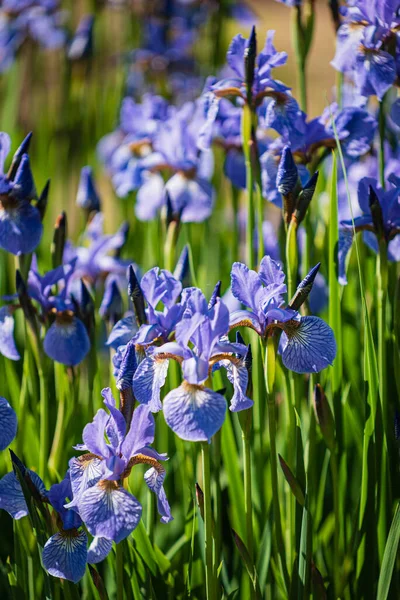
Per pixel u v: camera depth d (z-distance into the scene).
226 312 1.09
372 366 1.18
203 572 1.23
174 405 1.08
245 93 1.30
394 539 1.15
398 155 1.38
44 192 1.26
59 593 1.16
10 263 1.60
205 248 1.55
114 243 1.43
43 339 1.29
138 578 1.20
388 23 1.26
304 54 1.36
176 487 1.35
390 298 1.28
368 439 1.18
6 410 1.12
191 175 1.53
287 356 1.13
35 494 1.11
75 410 1.30
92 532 1.06
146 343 1.15
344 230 1.26
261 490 1.26
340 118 1.29
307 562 1.15
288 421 1.22
